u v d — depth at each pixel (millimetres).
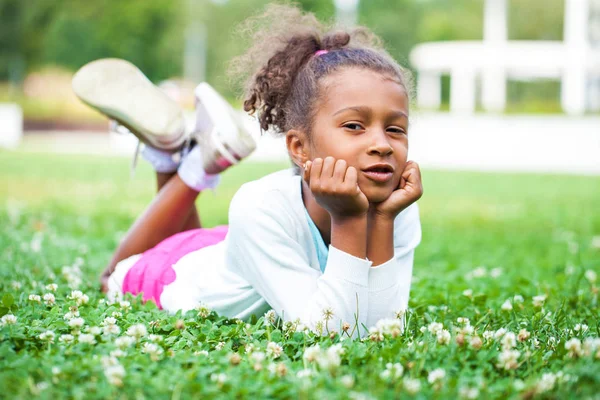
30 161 16234
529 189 12914
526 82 34844
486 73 22578
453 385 2180
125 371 2246
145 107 3787
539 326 3008
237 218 2887
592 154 18953
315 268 2900
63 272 4156
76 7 37750
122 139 21891
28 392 2100
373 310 2754
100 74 3832
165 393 2102
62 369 2211
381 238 2746
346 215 2662
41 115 27562
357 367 2354
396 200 2719
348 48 2953
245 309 3098
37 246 5082
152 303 3221
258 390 2125
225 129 3641
